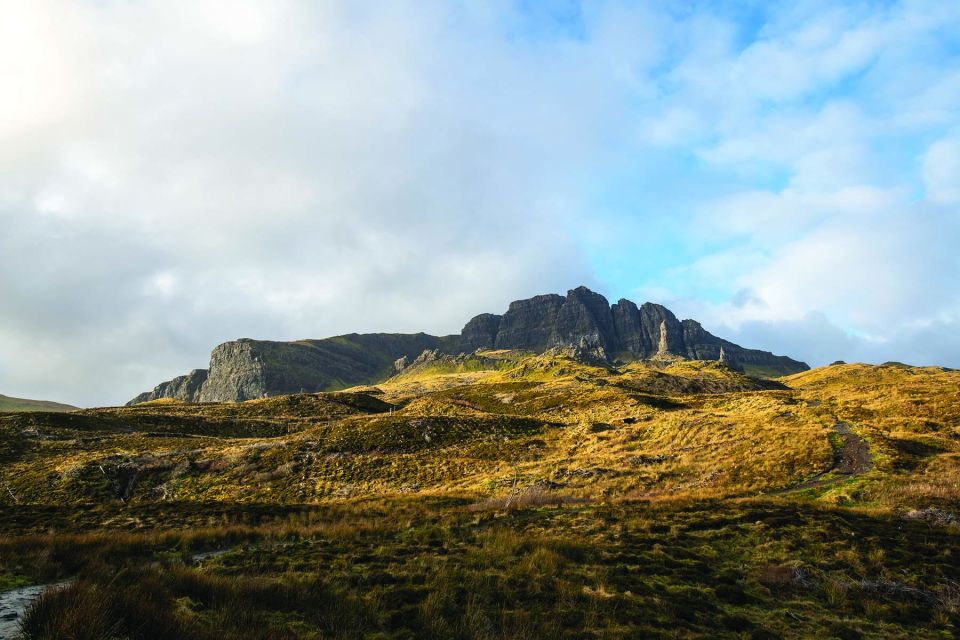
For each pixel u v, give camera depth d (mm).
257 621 11023
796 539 18781
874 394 69000
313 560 18344
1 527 28500
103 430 81938
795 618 13125
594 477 40625
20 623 8672
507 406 120375
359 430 70500
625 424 68562
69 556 17156
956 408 47719
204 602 12328
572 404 107875
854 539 18266
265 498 48094
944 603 13648
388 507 34562
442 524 25734
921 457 32438
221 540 23297
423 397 158750
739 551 18547
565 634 11508
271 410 125500
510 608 13234
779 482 30922
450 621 12156
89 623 8273
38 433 72438
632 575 16094
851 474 30203
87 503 43656
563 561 17422
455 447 64688
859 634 12078
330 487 50750
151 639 8812
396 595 13898
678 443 49906
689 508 25016
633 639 11438
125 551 19750
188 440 74125
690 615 12883
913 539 18203
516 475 45594
